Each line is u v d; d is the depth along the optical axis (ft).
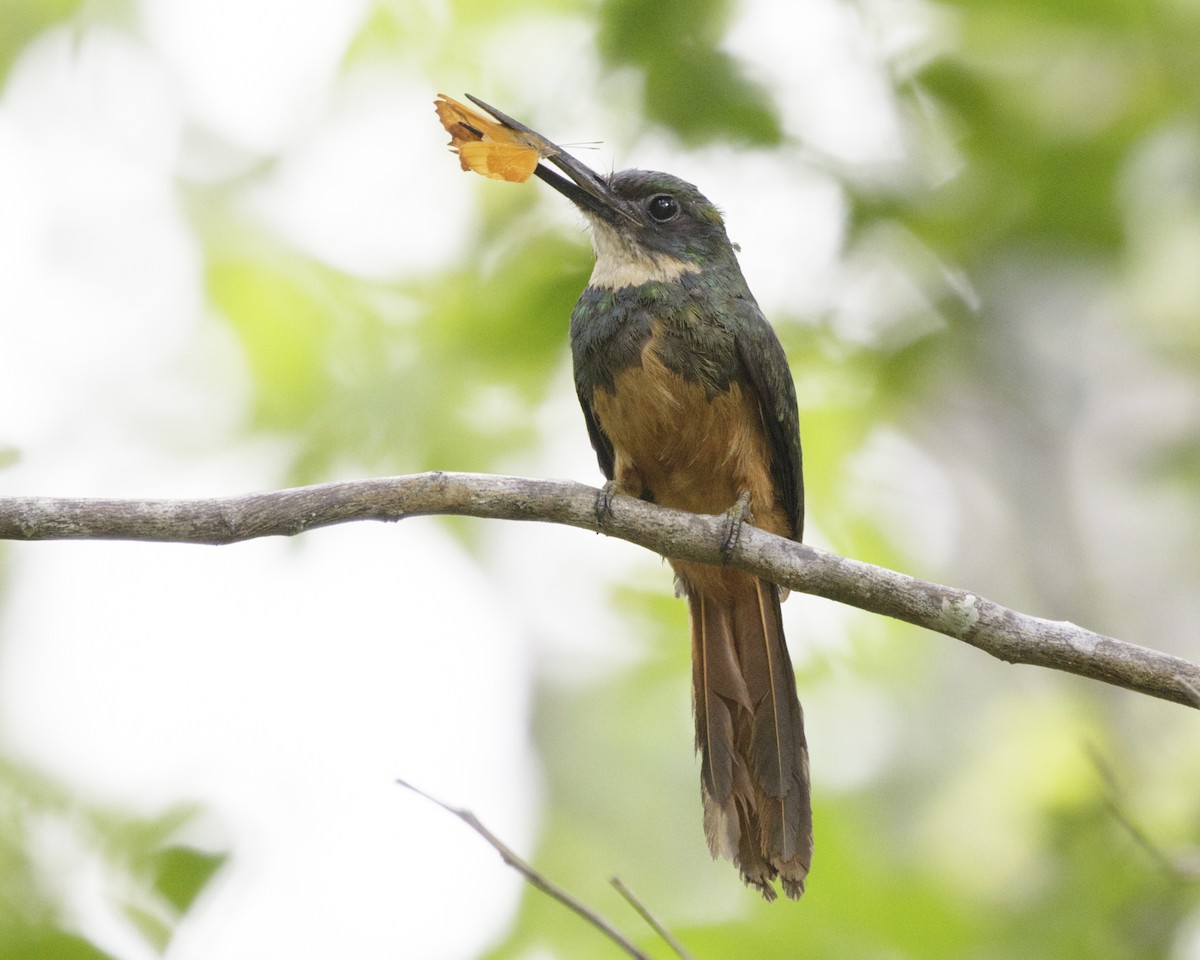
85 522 24.77
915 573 40.91
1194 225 42.65
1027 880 38.99
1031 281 41.47
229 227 42.96
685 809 48.42
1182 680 23.71
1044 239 40.01
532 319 39.29
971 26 39.93
